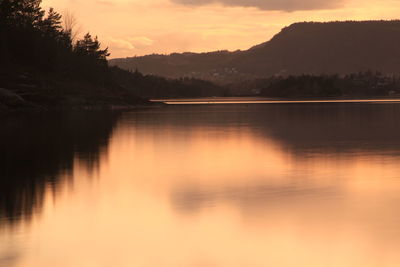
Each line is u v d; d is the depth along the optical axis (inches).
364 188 965.2
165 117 3892.7
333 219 738.8
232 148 1718.8
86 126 2719.0
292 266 573.0
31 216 764.0
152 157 1475.1
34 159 1391.5
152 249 624.4
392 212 773.3
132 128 2632.9
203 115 4276.6
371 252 606.9
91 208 817.5
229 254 608.7
